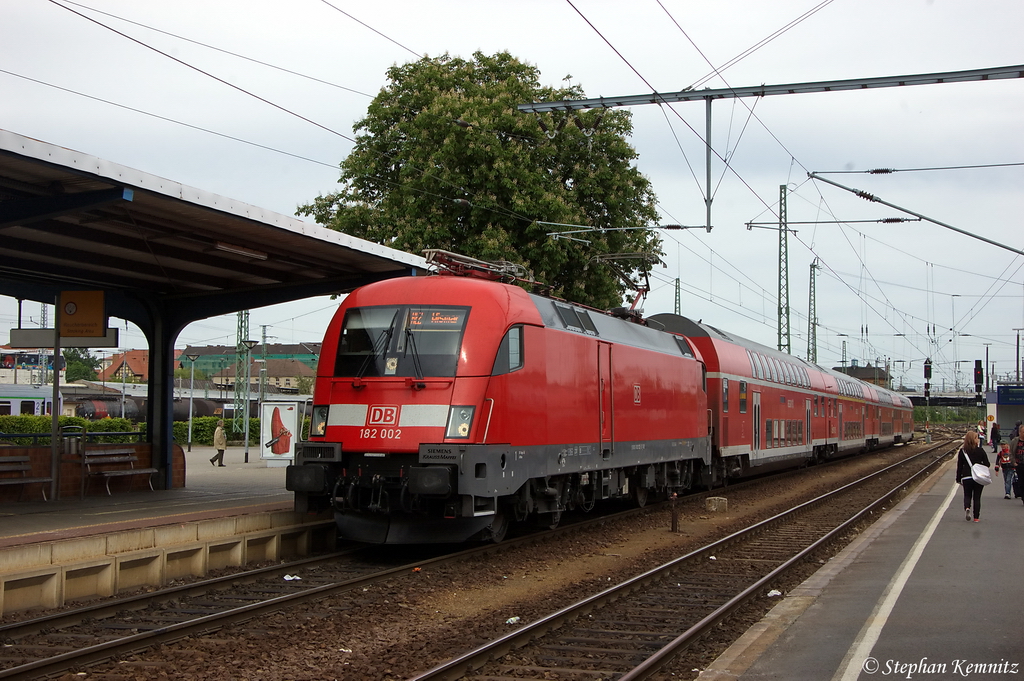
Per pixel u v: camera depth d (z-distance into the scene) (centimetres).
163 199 1200
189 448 4419
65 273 1681
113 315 1856
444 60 3039
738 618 988
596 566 1343
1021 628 870
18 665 762
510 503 1407
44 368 5728
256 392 7256
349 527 1320
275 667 780
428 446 1239
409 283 1373
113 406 5381
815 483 3009
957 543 1435
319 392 1348
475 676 765
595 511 2023
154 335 1922
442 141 2686
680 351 2195
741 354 2750
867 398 4809
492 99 2745
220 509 1437
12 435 1664
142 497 1728
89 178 1099
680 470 2242
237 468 2972
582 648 854
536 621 902
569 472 1529
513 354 1351
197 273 1742
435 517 1305
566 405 1521
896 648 800
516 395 1345
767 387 2955
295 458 1338
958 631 858
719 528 1808
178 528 1159
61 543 1000
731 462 2634
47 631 870
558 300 1609
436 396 1270
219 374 10912
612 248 2956
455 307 1326
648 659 777
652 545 1567
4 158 1003
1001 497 2211
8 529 1186
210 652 813
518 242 2689
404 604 1032
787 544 1569
